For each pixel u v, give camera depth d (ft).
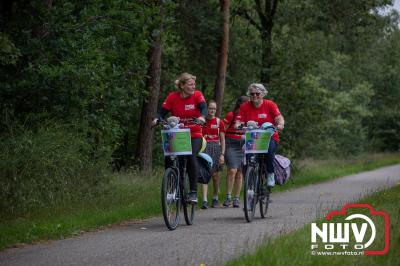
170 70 244.01
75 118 129.29
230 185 131.13
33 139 110.93
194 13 227.20
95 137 142.72
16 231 86.38
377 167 383.24
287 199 149.79
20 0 130.11
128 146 242.78
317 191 179.01
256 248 67.26
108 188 128.77
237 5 276.41
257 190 104.47
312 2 264.52
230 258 67.92
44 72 120.67
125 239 83.97
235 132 130.62
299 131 252.42
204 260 67.67
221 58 231.91
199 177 102.47
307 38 262.88
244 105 106.93
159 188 147.84
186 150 94.63
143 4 144.66
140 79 147.43
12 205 102.68
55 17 128.98
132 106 147.54
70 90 125.18
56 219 97.40
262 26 274.16
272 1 282.77
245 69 264.72
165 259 68.69
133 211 110.11
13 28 129.59
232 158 130.31
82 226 94.73
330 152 480.23
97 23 133.08
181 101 97.96
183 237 84.74
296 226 94.12
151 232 90.84
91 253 73.61
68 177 115.03
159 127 233.96
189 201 97.14
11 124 117.70
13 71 128.36
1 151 106.73
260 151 103.19
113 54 136.15
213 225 98.07
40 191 107.96
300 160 322.75
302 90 254.68
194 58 243.40
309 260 61.62
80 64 127.65
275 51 258.78
